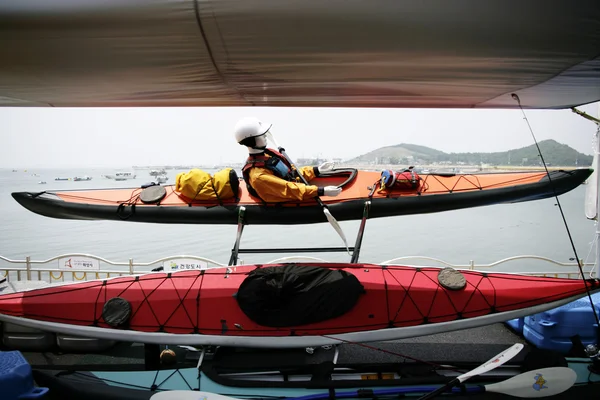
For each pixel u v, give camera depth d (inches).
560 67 89.4
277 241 397.7
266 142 143.3
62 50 81.8
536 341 130.4
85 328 122.0
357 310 118.1
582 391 104.9
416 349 133.6
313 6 69.2
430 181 157.4
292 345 115.6
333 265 134.1
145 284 127.8
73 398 108.3
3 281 178.4
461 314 120.3
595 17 72.1
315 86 105.0
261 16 71.5
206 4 69.8
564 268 285.1
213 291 121.3
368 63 87.7
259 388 106.3
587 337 126.0
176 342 118.3
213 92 110.6
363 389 102.8
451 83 102.0
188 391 99.2
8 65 89.2
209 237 446.3
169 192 163.9
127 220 162.4
